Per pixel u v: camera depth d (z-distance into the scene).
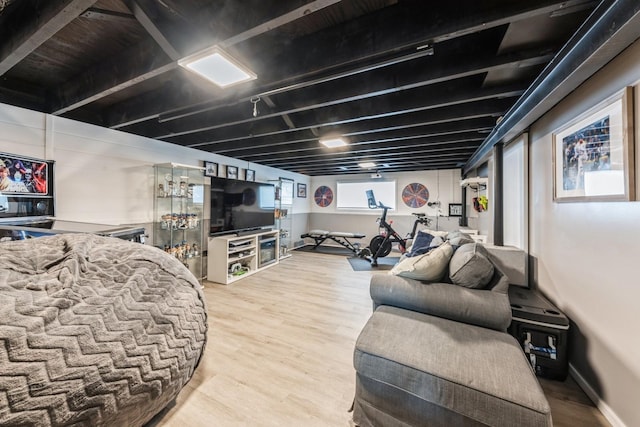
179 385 1.41
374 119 2.86
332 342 2.27
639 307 1.23
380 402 1.32
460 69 1.66
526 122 2.10
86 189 2.76
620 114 1.28
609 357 1.43
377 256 5.17
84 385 0.97
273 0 1.18
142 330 1.23
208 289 3.63
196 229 3.89
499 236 2.88
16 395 0.83
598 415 1.46
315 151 4.41
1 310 0.88
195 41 1.39
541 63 1.62
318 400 1.61
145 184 3.36
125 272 1.36
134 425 1.20
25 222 2.16
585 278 1.64
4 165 2.08
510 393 1.06
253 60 1.80
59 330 0.97
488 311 1.56
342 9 1.41
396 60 1.49
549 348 1.77
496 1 1.18
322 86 2.14
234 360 1.99
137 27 1.56
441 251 1.90
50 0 1.20
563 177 1.84
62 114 2.55
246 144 3.79
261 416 1.48
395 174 6.79
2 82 2.16
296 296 3.39
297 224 7.18
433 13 1.31
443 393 1.15
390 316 1.66
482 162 4.23
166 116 2.47
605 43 1.16
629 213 1.28
